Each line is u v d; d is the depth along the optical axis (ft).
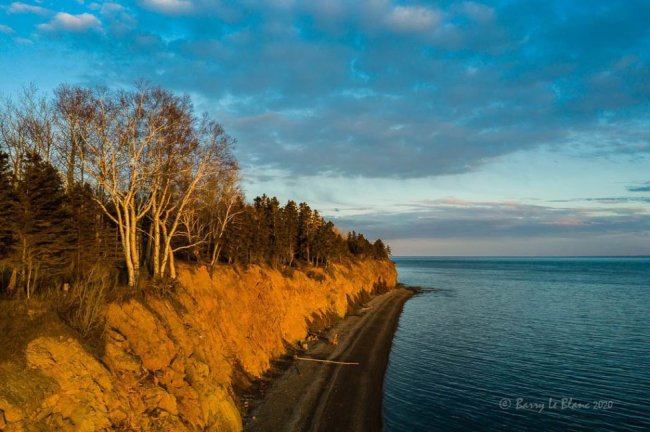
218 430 72.84
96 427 50.85
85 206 100.63
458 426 92.68
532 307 288.71
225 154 107.34
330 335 170.81
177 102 96.68
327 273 239.91
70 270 86.48
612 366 140.46
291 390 103.24
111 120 88.84
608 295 367.25
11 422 43.04
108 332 64.23
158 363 69.10
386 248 553.23
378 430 88.33
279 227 233.55
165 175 99.60
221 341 99.30
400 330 201.46
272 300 143.64
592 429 92.94
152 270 110.93
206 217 170.71
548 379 126.21
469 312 264.52
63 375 51.34
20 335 51.80
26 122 109.40
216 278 120.47
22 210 73.46
